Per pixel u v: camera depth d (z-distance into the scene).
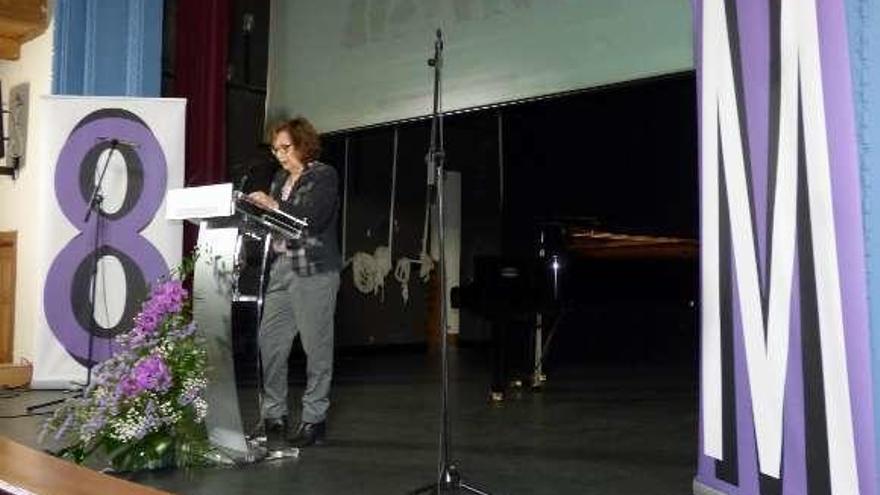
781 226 2.15
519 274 5.16
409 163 8.30
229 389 3.05
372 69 5.97
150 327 3.00
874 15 1.89
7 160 5.90
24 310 5.60
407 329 8.29
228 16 6.24
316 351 3.39
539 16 4.97
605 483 2.88
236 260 2.99
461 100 5.43
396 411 4.46
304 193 3.26
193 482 2.80
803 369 2.07
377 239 7.98
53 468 1.86
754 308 2.28
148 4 5.44
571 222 5.79
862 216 1.88
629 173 6.80
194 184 5.92
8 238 5.77
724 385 2.46
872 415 1.84
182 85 6.02
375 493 2.67
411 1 5.71
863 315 1.86
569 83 4.82
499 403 4.79
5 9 5.32
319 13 6.33
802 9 2.05
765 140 2.22
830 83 1.95
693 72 4.25
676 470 3.08
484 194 8.70
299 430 3.45
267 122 6.64
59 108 4.78
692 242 6.07
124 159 4.79
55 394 4.63
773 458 2.20
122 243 4.76
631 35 4.51
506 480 2.92
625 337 7.58
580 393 5.23
